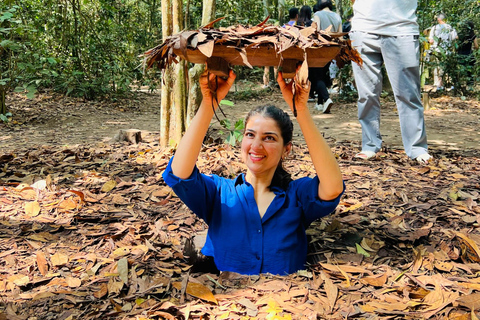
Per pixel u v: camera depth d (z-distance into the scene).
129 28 10.47
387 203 3.33
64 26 9.08
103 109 8.04
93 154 4.57
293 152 4.66
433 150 5.16
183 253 2.48
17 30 6.43
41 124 6.64
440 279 2.19
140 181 3.68
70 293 2.07
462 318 1.83
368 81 4.59
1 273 2.28
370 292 2.09
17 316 1.90
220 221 2.26
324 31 1.87
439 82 10.49
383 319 1.87
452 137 6.14
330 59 1.88
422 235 2.68
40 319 1.88
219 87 2.02
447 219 3.01
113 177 3.82
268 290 2.06
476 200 3.37
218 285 2.12
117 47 9.68
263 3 10.84
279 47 1.77
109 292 2.08
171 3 4.43
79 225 2.87
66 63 9.09
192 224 2.92
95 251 2.53
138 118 7.48
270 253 2.21
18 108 7.43
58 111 7.50
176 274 2.29
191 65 5.20
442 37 10.05
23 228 2.75
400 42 4.42
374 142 4.68
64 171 4.01
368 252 2.54
